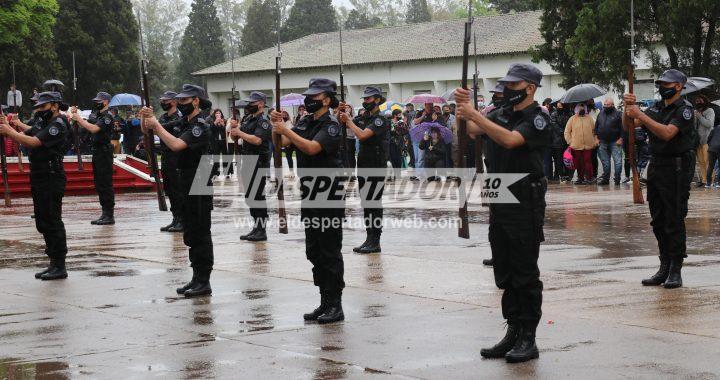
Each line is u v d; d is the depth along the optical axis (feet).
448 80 162.61
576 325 26.25
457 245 42.75
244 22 316.81
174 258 40.88
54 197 35.83
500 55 153.48
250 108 44.68
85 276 36.65
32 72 162.61
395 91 170.50
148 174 86.48
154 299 31.68
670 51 97.14
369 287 32.86
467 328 26.37
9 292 33.58
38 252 43.86
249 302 30.78
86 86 191.72
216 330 26.78
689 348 23.56
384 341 25.07
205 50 235.61
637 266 36.14
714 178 69.46
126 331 26.86
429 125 79.30
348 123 39.78
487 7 224.53
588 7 101.55
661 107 31.58
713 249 39.88
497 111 24.03
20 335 26.68
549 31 113.60
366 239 42.98
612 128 72.74
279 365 22.84
